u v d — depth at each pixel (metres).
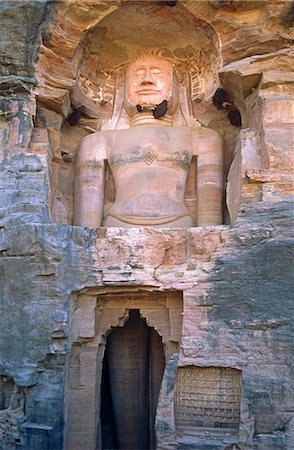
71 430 11.66
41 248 11.34
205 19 12.38
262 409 10.13
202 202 13.64
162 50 14.91
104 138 14.22
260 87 12.11
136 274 11.48
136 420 13.84
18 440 10.91
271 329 10.38
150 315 12.24
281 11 11.71
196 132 14.13
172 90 14.78
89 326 11.85
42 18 12.18
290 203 11.02
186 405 10.80
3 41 12.30
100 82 15.22
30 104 12.70
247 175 11.59
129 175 13.80
